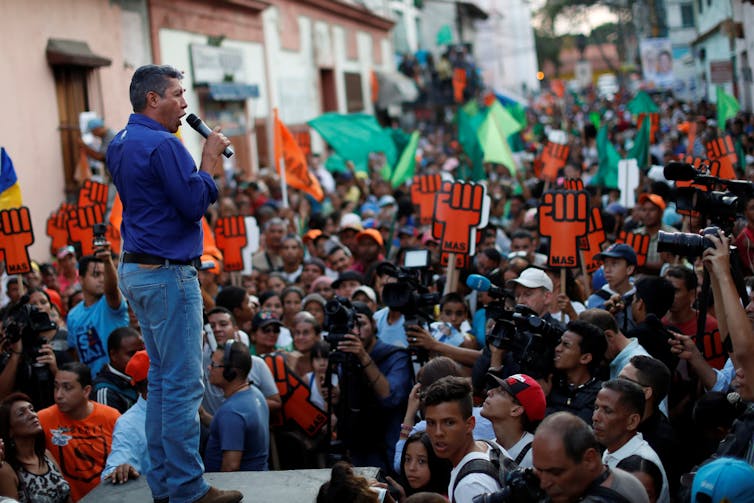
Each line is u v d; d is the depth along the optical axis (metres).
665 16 29.31
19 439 5.70
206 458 6.34
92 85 18.25
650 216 9.59
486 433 5.76
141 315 4.67
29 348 6.73
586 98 55.78
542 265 8.38
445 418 4.70
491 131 16.14
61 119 17.39
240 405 6.26
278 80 29.41
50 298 9.64
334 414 7.33
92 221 9.84
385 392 6.60
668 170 5.71
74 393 6.19
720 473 3.80
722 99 15.73
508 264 8.44
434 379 5.68
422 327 6.80
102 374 6.95
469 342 7.48
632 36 42.66
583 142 24.42
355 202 17.83
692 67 27.19
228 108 25.28
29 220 8.29
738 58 16.91
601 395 4.87
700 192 5.66
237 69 25.75
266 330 7.94
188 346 4.61
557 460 3.85
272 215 14.80
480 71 45.38
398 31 46.66
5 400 5.72
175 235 4.57
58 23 17.34
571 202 7.76
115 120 19.22
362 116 18.38
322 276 10.04
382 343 6.95
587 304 7.88
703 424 5.57
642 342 6.50
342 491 4.34
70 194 17.23
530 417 4.91
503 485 4.48
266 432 6.42
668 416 6.40
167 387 4.62
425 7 51.81
